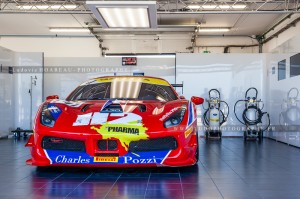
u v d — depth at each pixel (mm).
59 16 9836
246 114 7480
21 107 8289
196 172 3293
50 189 2576
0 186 2676
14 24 10672
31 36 12055
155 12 5797
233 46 12203
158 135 2949
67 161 2973
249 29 11320
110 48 11977
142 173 3205
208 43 12203
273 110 7441
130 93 3924
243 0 8211
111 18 6203
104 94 3936
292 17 9133
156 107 3336
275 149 5438
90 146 2926
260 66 8250
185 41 11883
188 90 8305
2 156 4508
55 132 2980
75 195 2395
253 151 5152
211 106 7793
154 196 2365
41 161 3053
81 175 3113
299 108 5688
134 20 6344
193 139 3215
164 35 11680
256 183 2799
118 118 3037
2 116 7590
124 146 2926
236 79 8281
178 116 3150
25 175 3121
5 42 12070
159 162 2986
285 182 2838
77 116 3125
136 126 2961
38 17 9922
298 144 5695
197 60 8312
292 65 6098
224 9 9062
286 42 6543
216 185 2719
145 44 11953
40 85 8344
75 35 12055
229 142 6754
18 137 7738
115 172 3254
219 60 8297
